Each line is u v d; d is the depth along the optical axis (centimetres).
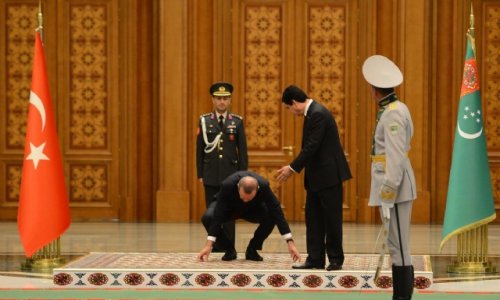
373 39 1700
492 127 1712
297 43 1719
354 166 1711
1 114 1742
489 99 1711
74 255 1191
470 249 1077
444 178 1694
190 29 1702
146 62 1731
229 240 1060
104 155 1738
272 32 1722
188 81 1700
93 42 1739
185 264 1010
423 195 1670
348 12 1717
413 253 1234
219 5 1716
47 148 1062
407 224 785
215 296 877
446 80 1694
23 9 1739
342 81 1717
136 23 1730
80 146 1741
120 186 1736
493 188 1712
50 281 974
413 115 1672
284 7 1722
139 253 1148
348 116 1716
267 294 893
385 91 791
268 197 972
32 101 1063
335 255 944
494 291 913
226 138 1199
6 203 1744
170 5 1697
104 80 1739
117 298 863
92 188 1741
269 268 959
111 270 936
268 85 1723
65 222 1072
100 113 1739
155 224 1652
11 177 1744
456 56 1689
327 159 934
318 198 948
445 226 1065
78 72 1739
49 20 1734
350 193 1711
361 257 1089
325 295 889
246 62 1722
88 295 883
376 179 785
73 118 1739
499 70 1709
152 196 1733
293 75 1722
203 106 1709
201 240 1380
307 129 935
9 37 1739
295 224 1666
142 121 1733
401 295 786
